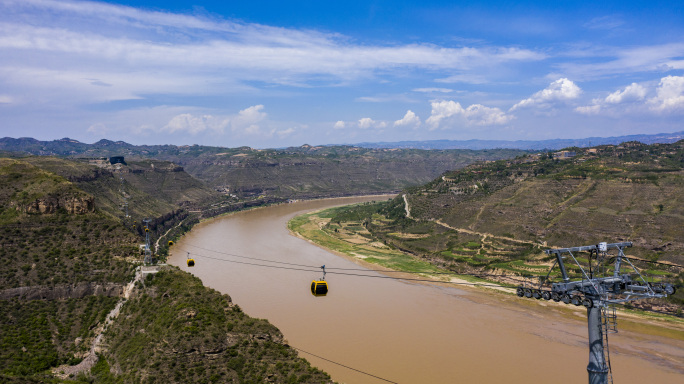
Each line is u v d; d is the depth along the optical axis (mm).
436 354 100312
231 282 152500
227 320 80562
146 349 76188
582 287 37406
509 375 91312
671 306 133250
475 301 141750
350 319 120750
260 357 74688
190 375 69938
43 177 125812
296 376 71062
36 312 94250
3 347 85875
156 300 88625
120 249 109812
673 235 159500
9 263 101250
